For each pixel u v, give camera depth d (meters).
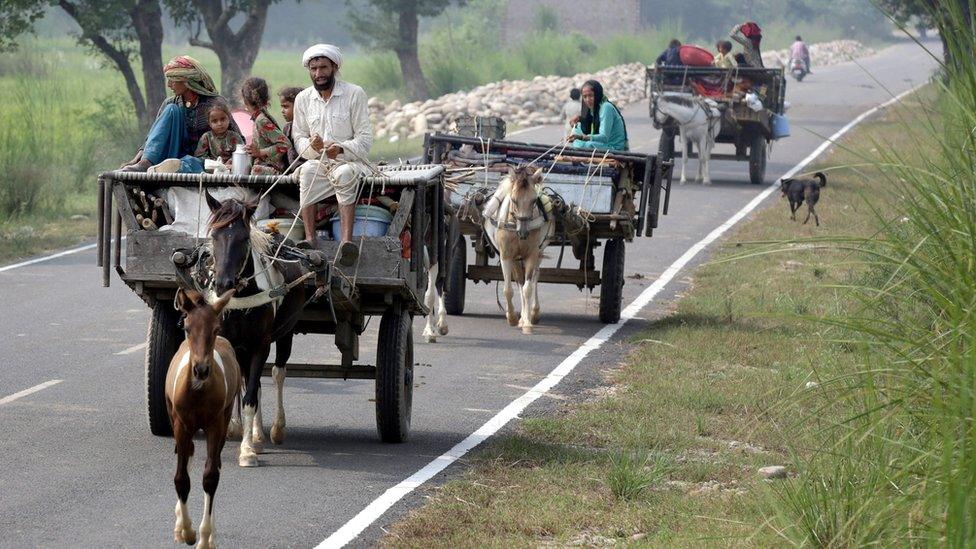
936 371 10.95
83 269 32.69
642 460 16.33
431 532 13.63
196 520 14.03
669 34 128.88
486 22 136.12
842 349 20.84
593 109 27.48
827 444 14.45
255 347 15.74
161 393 17.25
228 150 18.03
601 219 26.11
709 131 49.38
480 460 16.58
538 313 27.14
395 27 87.12
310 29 177.00
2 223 39.50
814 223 39.88
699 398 19.81
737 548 12.78
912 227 12.40
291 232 16.88
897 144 43.31
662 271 33.22
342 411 19.78
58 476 15.65
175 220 16.89
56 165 48.59
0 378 21.22
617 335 25.80
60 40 128.25
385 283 16.45
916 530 10.98
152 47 59.31
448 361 23.22
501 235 25.56
